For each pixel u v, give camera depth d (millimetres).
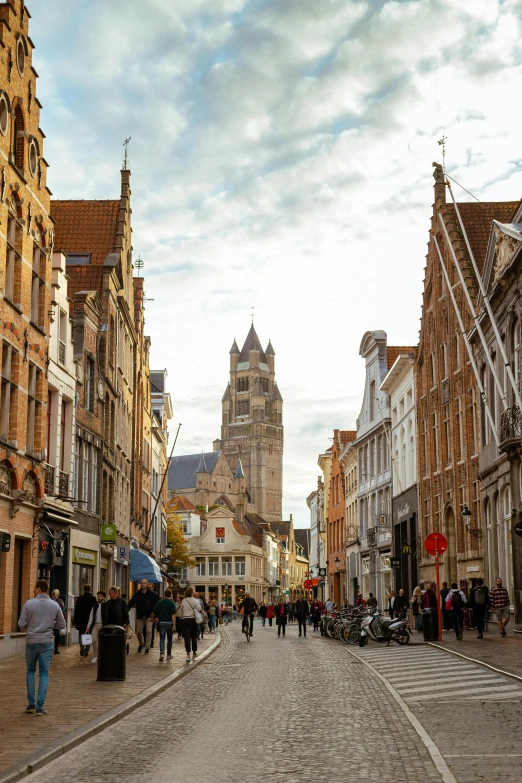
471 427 42250
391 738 11805
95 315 38062
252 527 139875
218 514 128750
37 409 28844
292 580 165750
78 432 34844
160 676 20203
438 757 10305
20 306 26812
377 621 32219
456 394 44438
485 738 11672
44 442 29266
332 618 41844
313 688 18250
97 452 38688
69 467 33312
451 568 45594
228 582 127062
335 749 11055
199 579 127938
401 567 57438
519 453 31156
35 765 10023
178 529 90625
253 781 9250
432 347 49219
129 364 50125
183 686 19078
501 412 35531
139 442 56031
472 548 41000
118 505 45625
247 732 12547
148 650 28234
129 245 48875
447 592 36500
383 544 62875
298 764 10117
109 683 18562
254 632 54594
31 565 28094
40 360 28906
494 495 36562
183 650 30156
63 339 32625
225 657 28766
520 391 32469
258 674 21922
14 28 26297
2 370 25656
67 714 13852
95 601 26859
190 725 13336
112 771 9938
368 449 68312
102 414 39438
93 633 35469
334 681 19594
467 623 37312
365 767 9875
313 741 11664
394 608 38125
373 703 15469
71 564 33500
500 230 33219
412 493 54031
